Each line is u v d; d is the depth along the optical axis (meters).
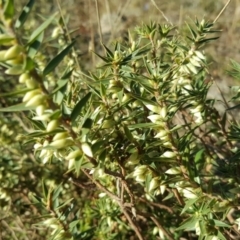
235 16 0.72
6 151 0.44
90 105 0.23
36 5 0.71
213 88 0.56
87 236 0.28
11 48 0.16
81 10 0.81
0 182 0.38
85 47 0.64
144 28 0.30
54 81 0.40
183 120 0.36
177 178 0.23
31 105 0.17
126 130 0.23
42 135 0.19
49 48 0.48
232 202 0.24
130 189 0.25
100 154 0.21
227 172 0.28
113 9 0.83
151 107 0.22
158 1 0.85
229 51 0.68
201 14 0.83
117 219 0.32
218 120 0.32
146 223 0.36
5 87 0.47
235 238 0.30
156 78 0.22
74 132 0.19
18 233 0.43
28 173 0.41
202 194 0.24
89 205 0.38
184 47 0.28
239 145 0.34
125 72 0.25
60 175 0.41
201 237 0.23
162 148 0.25
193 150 0.33
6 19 0.16
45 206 0.26
